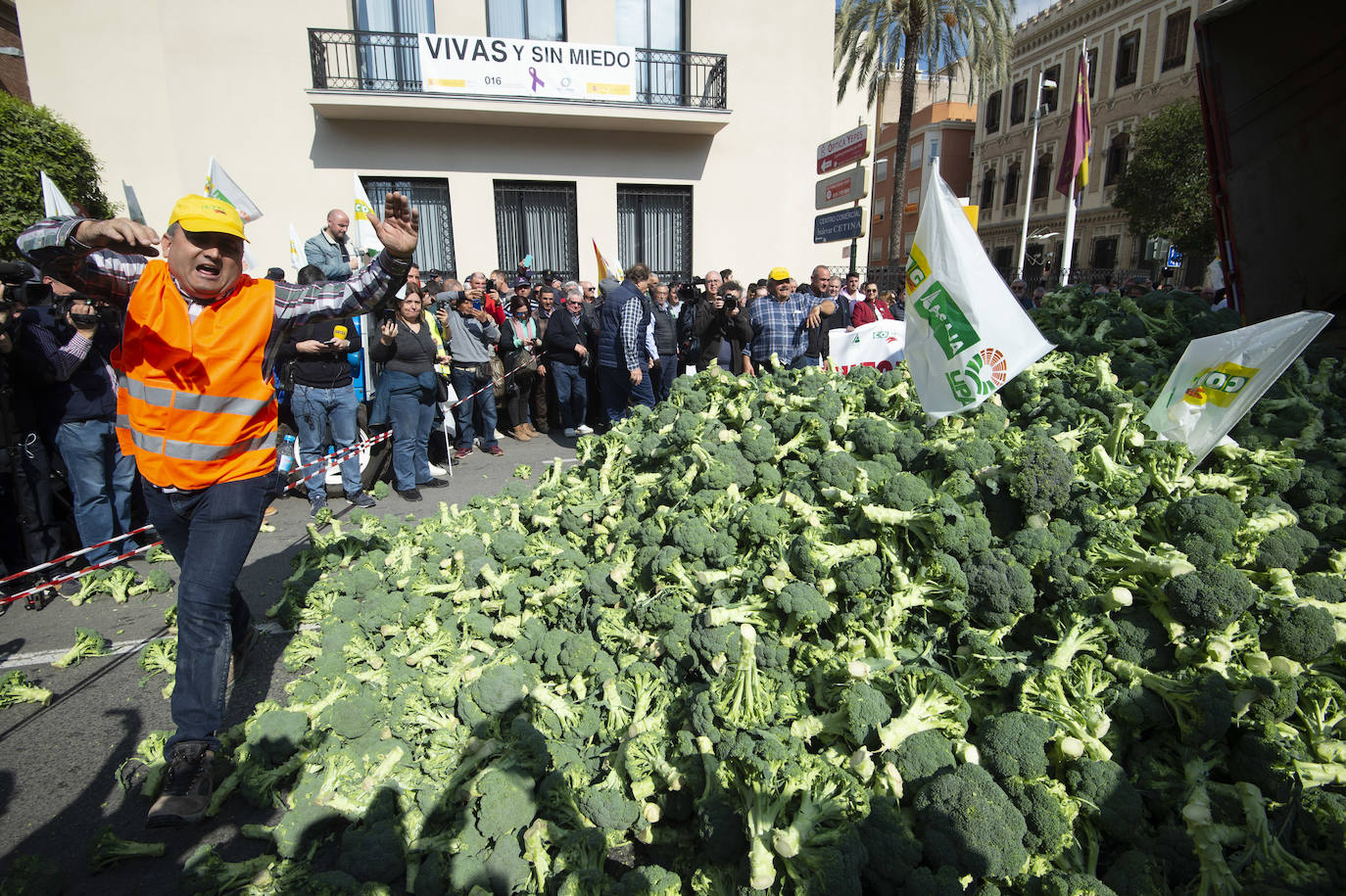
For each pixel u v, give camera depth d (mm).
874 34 20609
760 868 2137
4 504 5035
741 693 2719
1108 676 2645
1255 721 2475
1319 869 2078
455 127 13617
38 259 2566
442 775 2922
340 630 3791
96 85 12016
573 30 13891
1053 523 3078
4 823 2887
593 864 2547
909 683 2633
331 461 6844
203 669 2912
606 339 8852
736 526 3518
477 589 4078
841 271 16547
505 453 9344
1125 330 5375
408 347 7031
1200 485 3443
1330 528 3342
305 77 12773
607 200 14672
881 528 3162
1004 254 42875
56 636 4477
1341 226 5973
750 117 15039
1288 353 3234
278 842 2654
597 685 3215
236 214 2783
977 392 3539
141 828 2875
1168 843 2215
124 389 2824
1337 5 5023
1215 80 5801
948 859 2164
